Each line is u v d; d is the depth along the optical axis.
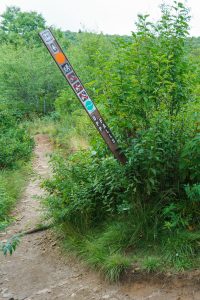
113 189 4.80
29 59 29.55
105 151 5.23
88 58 17.92
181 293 3.50
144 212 4.42
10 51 31.91
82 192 5.00
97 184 4.90
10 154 10.81
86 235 4.76
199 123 4.40
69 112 20.38
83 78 14.49
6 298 3.93
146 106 4.51
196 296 3.43
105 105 4.71
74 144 11.51
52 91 29.64
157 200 4.48
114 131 4.84
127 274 3.85
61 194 5.45
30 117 26.78
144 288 3.69
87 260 4.31
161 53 4.54
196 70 4.78
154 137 4.24
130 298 3.62
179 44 4.62
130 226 4.46
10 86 28.83
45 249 5.02
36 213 6.89
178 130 4.44
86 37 19.95
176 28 4.62
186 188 4.03
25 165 10.99
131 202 4.54
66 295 3.87
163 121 4.40
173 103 4.67
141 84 4.47
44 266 4.57
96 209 5.04
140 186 4.53
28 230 5.84
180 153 4.37
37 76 28.86
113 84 4.61
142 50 4.59
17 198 7.86
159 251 4.05
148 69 4.52
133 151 4.35
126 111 4.57
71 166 5.58
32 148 13.94
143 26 4.67
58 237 5.19
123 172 4.45
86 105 4.34
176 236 4.07
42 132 19.14
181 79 4.62
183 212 4.23
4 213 6.76
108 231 4.55
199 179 4.27
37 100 29.05
